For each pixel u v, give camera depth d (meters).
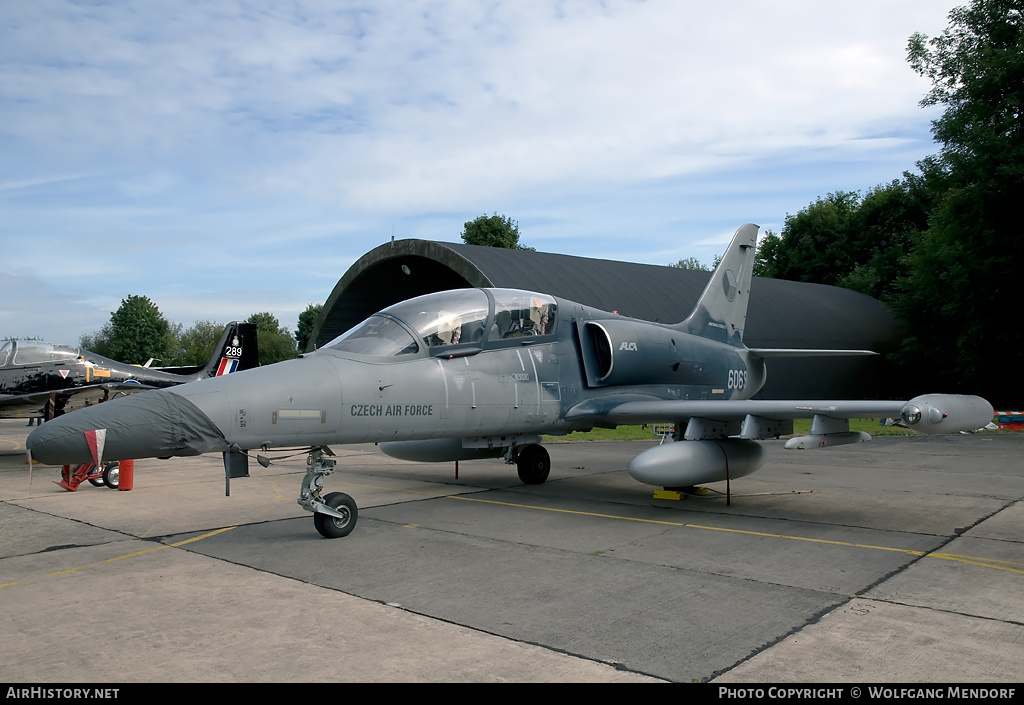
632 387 10.06
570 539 6.92
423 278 24.72
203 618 4.55
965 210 26.09
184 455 6.04
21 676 3.65
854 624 4.43
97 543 6.79
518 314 8.91
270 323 87.88
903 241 40.34
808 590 5.18
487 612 4.67
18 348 14.52
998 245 25.33
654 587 5.26
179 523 7.76
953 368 28.67
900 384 31.05
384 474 12.19
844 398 27.94
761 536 7.07
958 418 7.23
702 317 12.02
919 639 4.16
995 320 25.88
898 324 31.47
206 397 6.09
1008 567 5.86
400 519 7.98
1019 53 24.30
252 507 8.78
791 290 30.53
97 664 3.80
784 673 3.66
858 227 44.47
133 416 5.77
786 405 8.14
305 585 5.32
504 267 20.61
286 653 3.94
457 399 7.89
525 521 7.85
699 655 3.91
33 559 6.16
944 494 9.84
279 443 6.52
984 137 24.58
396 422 7.34
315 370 6.87
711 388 11.52
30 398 13.92
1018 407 28.41
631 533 7.21
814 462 14.16
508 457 10.44
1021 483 10.96
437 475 12.03
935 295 27.69
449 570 5.75
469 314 8.36
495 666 3.75
